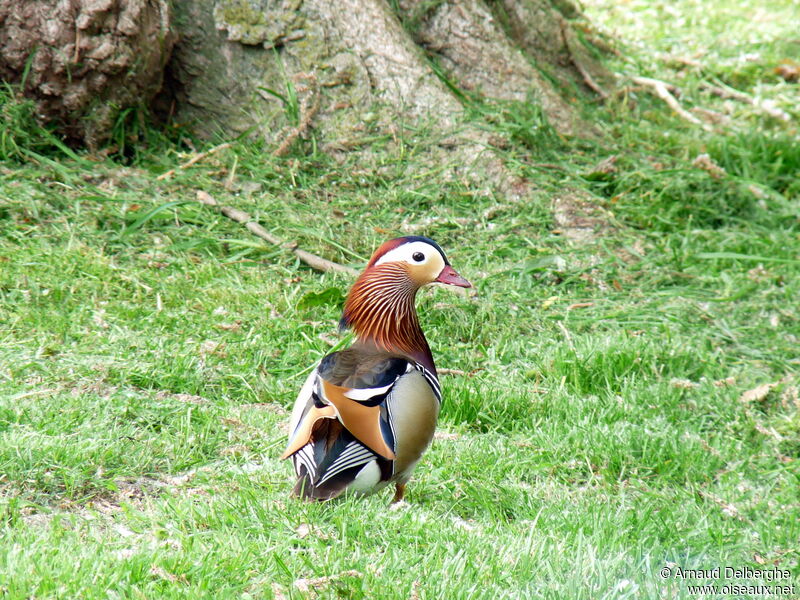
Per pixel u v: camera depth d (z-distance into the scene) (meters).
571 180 14.25
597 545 6.84
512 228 13.26
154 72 13.53
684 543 7.39
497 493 7.87
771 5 27.97
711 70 21.45
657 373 10.48
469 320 11.23
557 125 15.64
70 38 12.62
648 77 20.41
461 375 10.13
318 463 6.45
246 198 12.91
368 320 7.61
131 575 5.73
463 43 15.82
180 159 13.55
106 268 10.93
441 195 13.61
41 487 7.18
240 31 14.20
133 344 9.65
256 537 6.46
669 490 8.41
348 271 11.74
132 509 6.85
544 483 8.19
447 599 5.90
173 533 6.38
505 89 15.75
